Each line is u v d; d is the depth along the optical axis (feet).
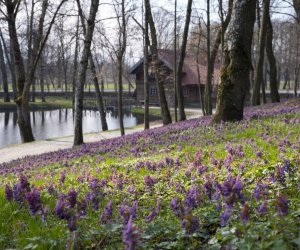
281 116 56.90
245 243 13.58
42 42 112.68
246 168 27.66
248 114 68.03
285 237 13.94
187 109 227.61
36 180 38.93
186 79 250.57
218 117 59.21
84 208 17.46
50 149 96.89
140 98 275.39
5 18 112.68
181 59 108.88
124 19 109.81
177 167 32.37
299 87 336.70
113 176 31.76
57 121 211.00
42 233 18.70
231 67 58.39
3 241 18.04
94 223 19.39
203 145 42.80
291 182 22.24
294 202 18.98
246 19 57.72
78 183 32.30
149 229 17.34
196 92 251.80
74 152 60.85
